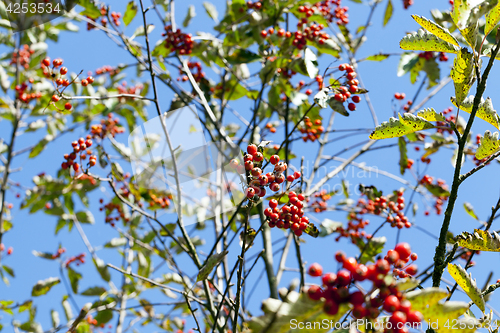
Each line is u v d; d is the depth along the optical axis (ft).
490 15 7.08
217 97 19.62
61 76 11.98
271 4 17.90
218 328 11.53
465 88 7.67
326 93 10.19
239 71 20.35
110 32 17.48
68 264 22.56
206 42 18.49
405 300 5.28
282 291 5.39
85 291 20.51
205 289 12.44
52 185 23.38
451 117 18.74
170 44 18.19
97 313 19.62
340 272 5.17
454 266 7.63
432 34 7.95
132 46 17.53
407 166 18.63
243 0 18.24
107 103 21.06
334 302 5.05
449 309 5.50
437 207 20.21
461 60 7.37
